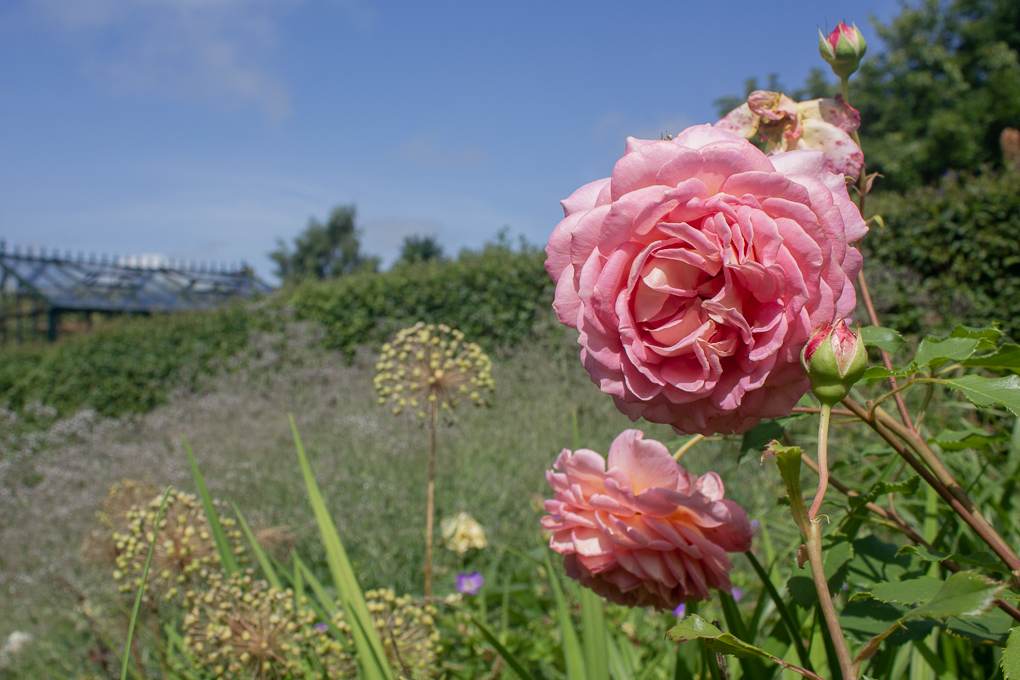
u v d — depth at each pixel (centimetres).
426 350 212
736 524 71
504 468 383
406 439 395
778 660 53
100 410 889
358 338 735
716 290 59
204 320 891
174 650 192
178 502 176
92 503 362
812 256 55
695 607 100
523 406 472
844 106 92
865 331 73
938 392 296
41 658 262
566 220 67
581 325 62
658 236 60
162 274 1966
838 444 285
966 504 68
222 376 722
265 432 474
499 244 690
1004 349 62
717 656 59
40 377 945
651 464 74
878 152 1625
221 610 144
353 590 118
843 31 92
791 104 93
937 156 1538
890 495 92
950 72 1603
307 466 129
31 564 317
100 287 1850
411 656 140
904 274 473
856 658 50
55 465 481
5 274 1727
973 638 73
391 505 347
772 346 55
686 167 59
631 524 74
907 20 1733
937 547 101
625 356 61
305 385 620
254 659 139
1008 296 446
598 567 75
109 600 262
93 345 938
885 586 66
